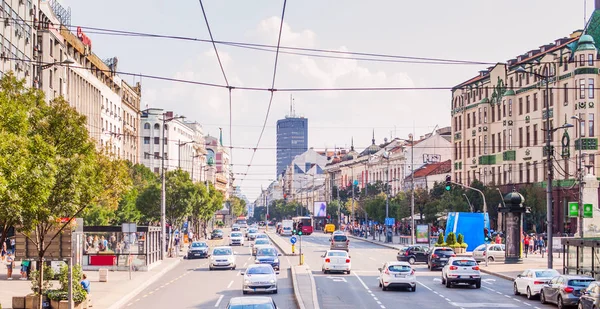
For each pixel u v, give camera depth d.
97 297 38.97
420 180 134.62
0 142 22.80
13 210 24.81
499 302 38.19
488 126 107.94
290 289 44.19
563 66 88.88
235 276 54.41
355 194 164.38
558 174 88.50
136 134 130.75
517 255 65.44
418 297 40.53
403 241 101.62
